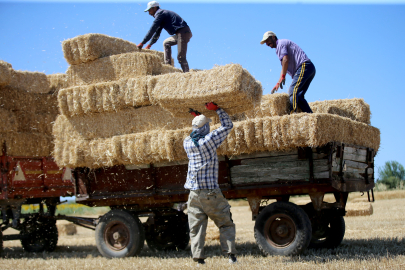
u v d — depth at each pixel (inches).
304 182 234.4
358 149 262.4
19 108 356.8
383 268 174.7
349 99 292.2
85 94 285.1
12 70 359.9
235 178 253.9
